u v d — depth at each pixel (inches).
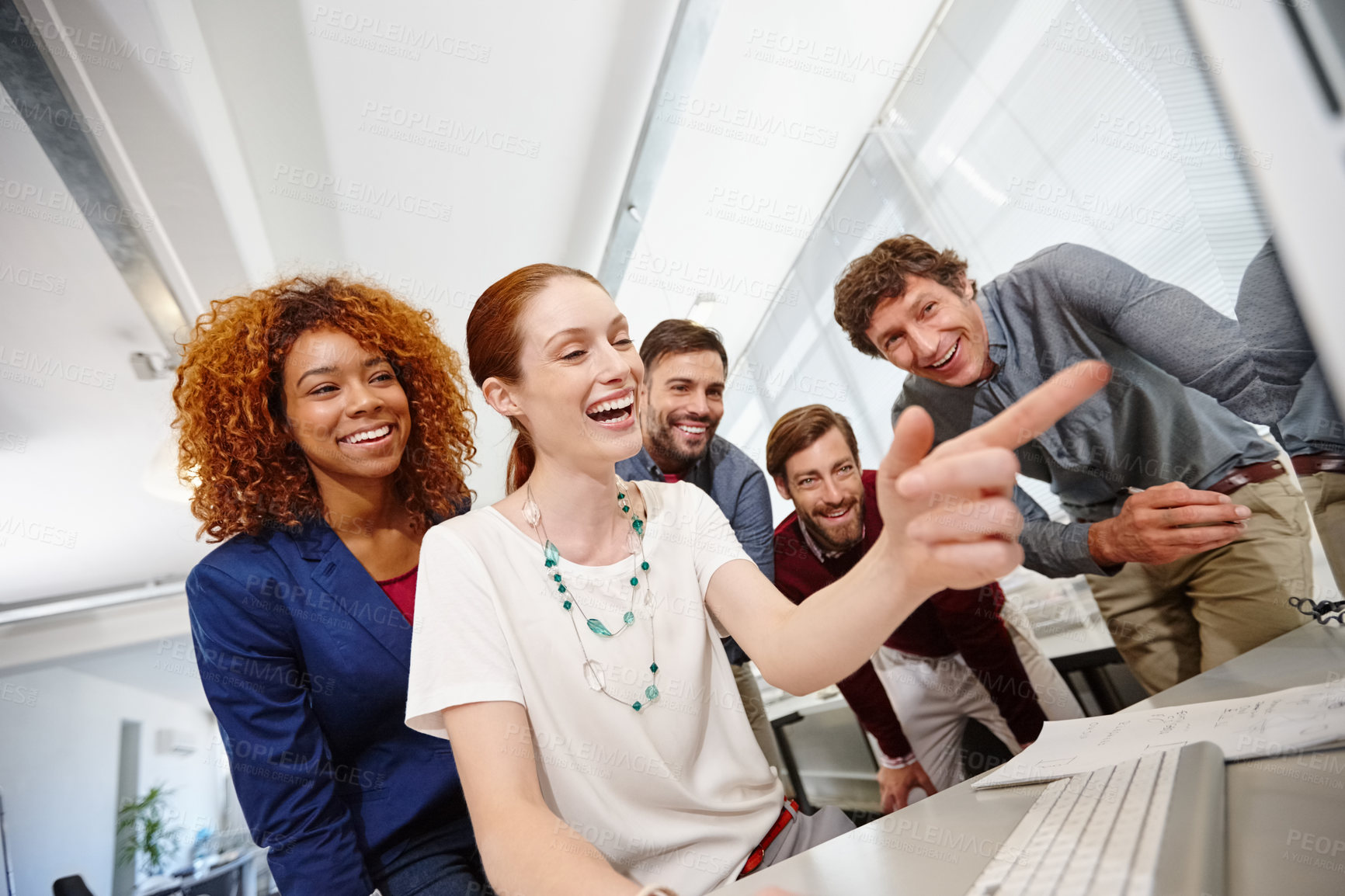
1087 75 71.9
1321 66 57.2
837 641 26.4
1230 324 63.3
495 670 31.4
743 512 94.3
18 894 210.4
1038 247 77.0
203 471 51.1
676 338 93.9
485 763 29.0
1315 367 58.7
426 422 56.1
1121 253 70.3
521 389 35.7
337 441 49.9
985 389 81.0
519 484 42.6
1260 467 62.3
